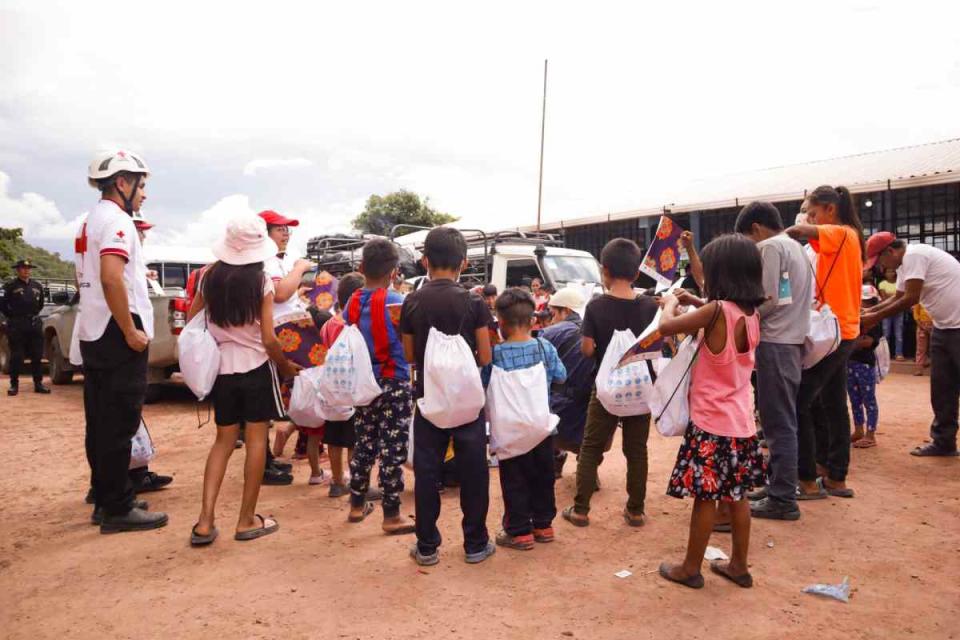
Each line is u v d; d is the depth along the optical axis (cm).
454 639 292
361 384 413
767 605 323
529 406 384
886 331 1376
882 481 519
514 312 406
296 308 477
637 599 329
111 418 420
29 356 1050
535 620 309
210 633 298
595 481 443
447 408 363
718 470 332
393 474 424
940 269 564
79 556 389
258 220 412
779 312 429
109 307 404
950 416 583
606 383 412
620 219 1599
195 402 948
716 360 333
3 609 323
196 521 451
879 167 1395
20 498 512
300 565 373
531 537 400
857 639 292
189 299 497
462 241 393
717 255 338
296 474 577
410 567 370
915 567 364
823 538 405
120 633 299
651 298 440
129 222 416
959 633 297
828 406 487
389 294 427
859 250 479
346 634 296
